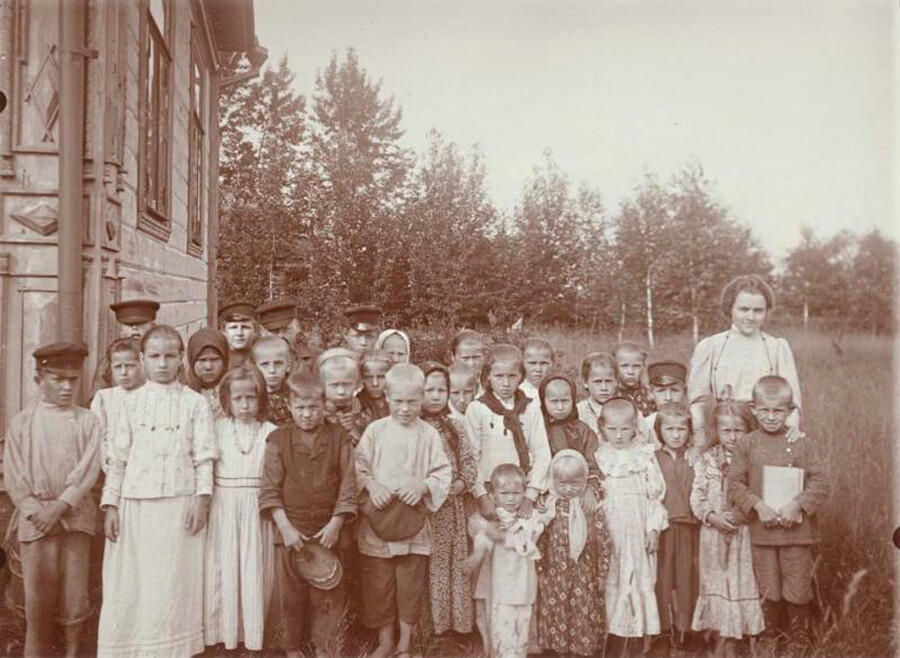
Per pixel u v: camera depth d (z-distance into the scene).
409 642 3.04
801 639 3.18
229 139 6.46
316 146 5.75
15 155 3.33
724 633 3.16
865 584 3.56
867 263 9.74
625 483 3.23
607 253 8.02
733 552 3.20
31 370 3.32
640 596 3.14
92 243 3.34
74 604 2.98
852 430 5.26
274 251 5.87
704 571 3.22
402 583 3.03
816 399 6.39
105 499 2.90
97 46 3.37
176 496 2.93
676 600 3.23
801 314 9.92
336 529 2.92
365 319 4.07
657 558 3.24
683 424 3.29
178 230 5.54
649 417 3.58
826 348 8.74
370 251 5.77
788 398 3.23
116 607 2.87
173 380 3.06
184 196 5.84
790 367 4.03
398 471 3.03
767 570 3.18
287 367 3.24
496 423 3.33
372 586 3.03
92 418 3.00
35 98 3.33
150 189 4.57
